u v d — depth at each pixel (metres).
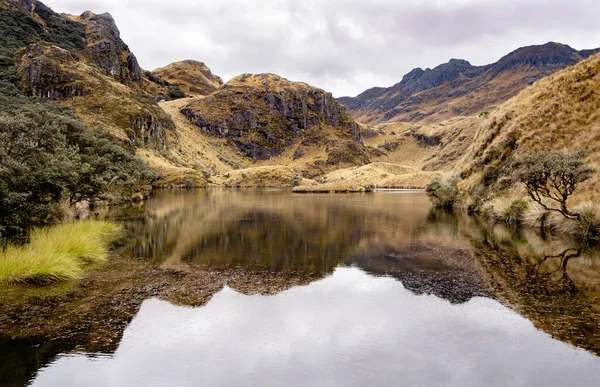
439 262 15.25
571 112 31.20
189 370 6.79
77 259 14.78
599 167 23.88
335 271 13.82
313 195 75.00
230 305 10.10
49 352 7.41
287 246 19.00
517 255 16.33
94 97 130.12
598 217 19.34
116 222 29.06
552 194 24.64
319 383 6.36
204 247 18.66
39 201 19.42
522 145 32.09
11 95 120.62
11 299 10.43
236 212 37.97
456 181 44.16
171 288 11.59
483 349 7.44
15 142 19.83
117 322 8.89
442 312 9.48
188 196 68.88
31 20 174.88
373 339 8.00
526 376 6.46
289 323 8.90
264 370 6.80
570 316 9.02
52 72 132.75
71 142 43.94
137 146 121.38
